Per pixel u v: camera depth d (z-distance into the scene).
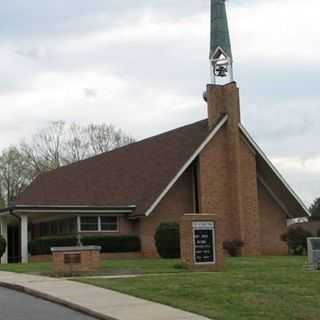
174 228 31.48
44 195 45.03
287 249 38.88
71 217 36.44
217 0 38.06
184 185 36.53
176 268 23.69
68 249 22.55
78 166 47.00
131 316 12.90
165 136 41.00
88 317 13.47
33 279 20.06
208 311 13.26
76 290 16.78
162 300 14.68
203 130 37.53
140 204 35.31
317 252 22.34
